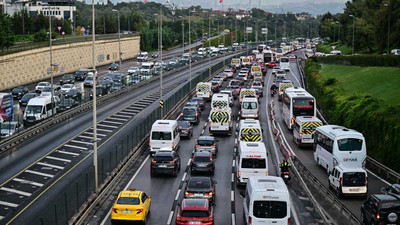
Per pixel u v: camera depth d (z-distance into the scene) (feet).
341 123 175.01
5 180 118.62
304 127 163.63
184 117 202.39
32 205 101.40
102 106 234.38
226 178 127.34
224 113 181.06
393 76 235.61
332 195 104.27
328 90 224.74
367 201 91.97
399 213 85.35
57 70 348.38
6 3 537.24
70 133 172.96
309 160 152.25
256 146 119.96
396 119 135.85
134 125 189.37
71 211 90.17
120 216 87.15
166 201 106.63
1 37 286.46
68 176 122.42
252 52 583.58
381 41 337.52
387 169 128.36
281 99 272.31
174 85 318.04
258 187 83.10
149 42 591.37
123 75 319.88
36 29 467.93
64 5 641.81
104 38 452.35
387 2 344.28
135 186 117.60
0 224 89.97
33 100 185.78
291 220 94.79
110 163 120.26
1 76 271.28
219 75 346.54
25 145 155.22
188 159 146.20
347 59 327.67
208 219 82.99
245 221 90.84
